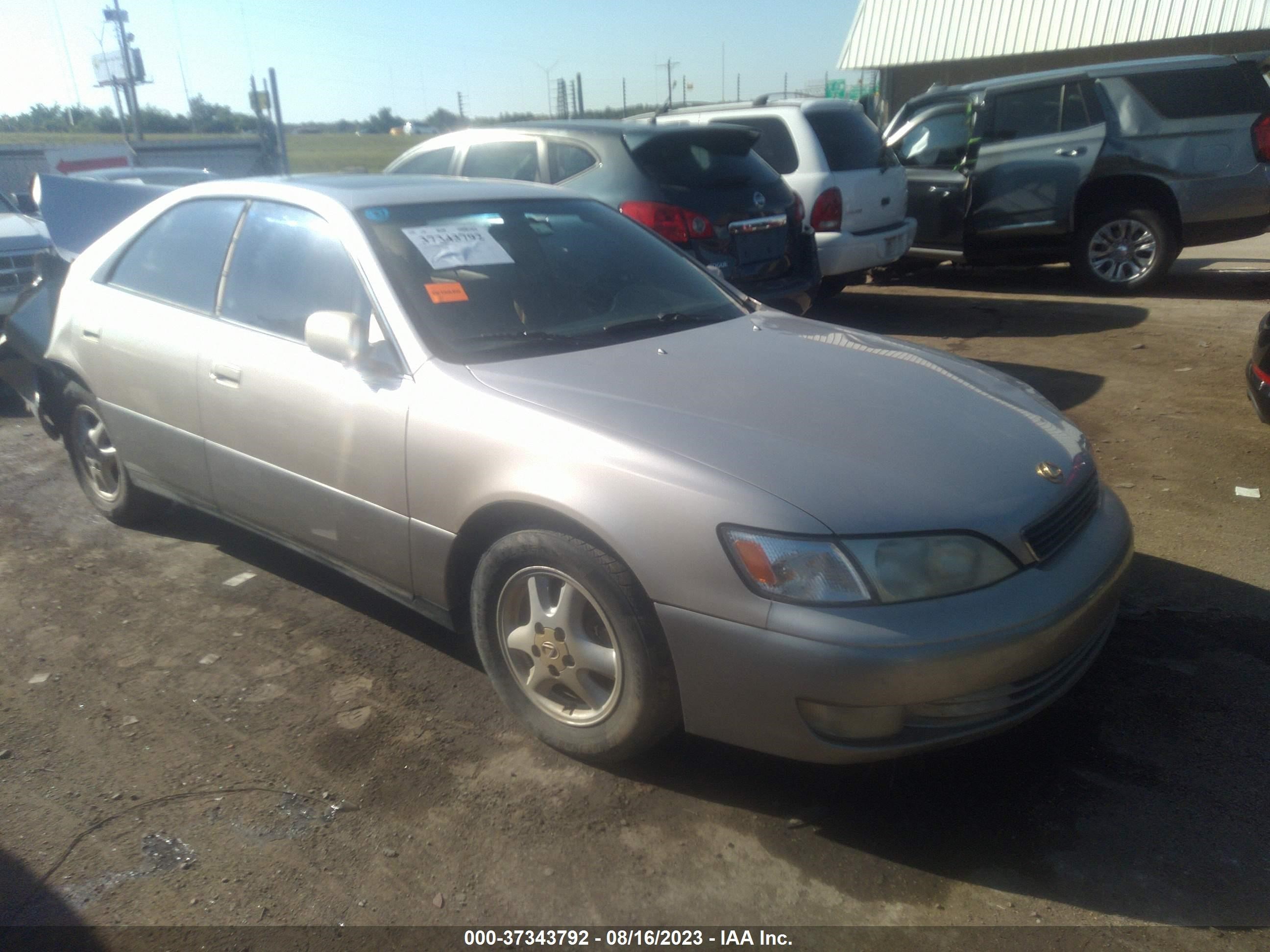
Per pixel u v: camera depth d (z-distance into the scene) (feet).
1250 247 38.65
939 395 9.97
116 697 10.77
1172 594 12.35
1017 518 8.25
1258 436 17.60
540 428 8.96
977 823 8.57
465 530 9.61
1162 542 13.78
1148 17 60.54
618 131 20.57
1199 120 27.84
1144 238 29.40
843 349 11.35
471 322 10.58
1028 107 30.37
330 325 10.02
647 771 9.36
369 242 10.85
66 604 12.92
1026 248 31.19
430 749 9.75
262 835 8.59
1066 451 9.52
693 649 8.10
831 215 26.50
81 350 14.11
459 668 11.25
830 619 7.57
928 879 7.97
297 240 11.62
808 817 8.70
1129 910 7.61
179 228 13.29
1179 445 17.37
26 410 22.81
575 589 8.88
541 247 12.13
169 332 12.62
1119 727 9.84
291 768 9.49
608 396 9.39
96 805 9.02
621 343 10.91
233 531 15.24
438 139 24.20
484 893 7.92
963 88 32.40
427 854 8.35
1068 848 8.26
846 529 7.74
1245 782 9.00
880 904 7.73
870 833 8.49
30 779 9.40
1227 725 9.82
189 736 10.05
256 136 80.64
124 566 14.06
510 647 9.64
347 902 7.85
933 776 9.18
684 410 9.11
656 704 8.57
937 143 32.89
